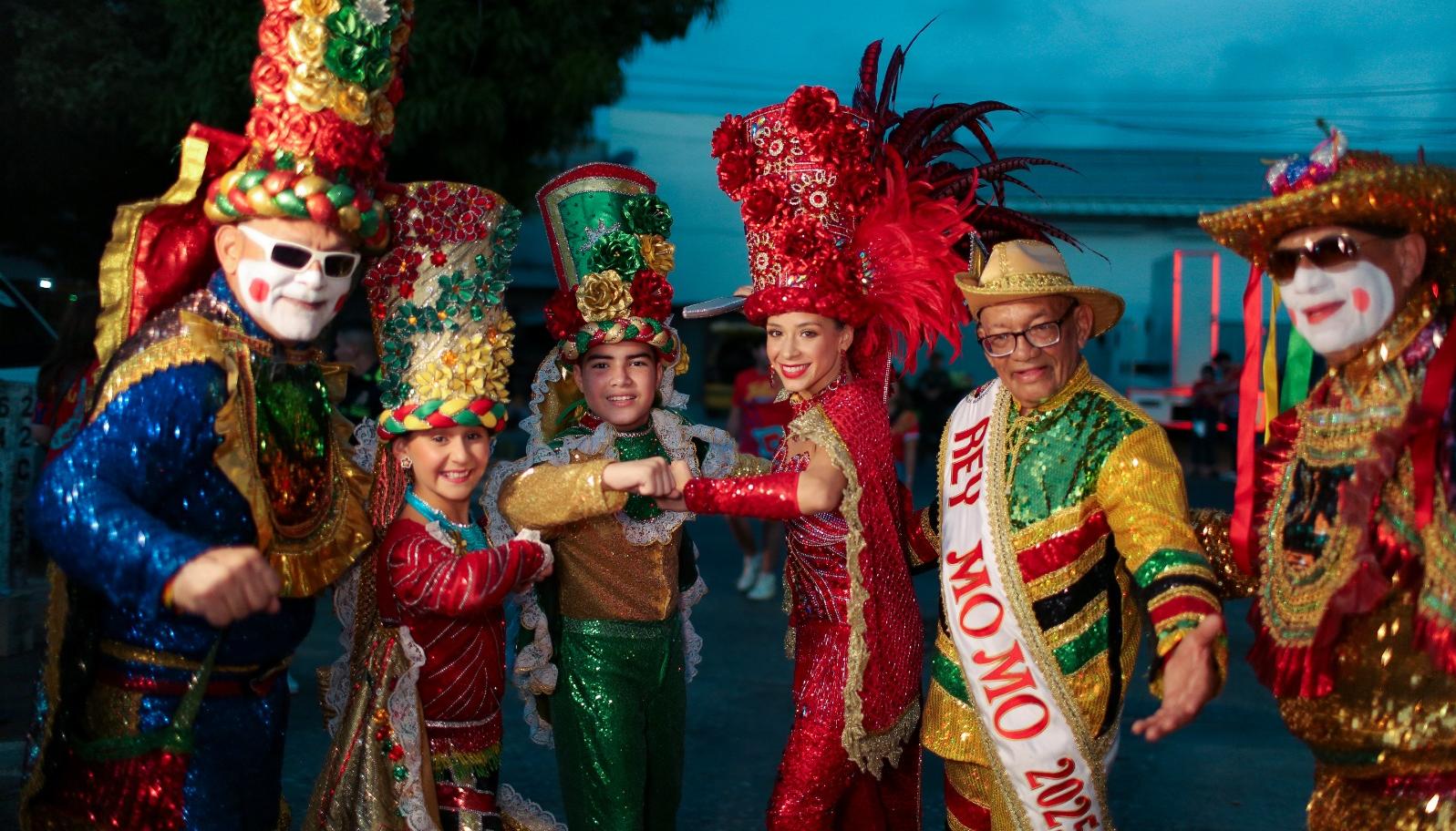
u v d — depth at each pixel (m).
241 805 2.54
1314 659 2.28
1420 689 2.24
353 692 2.94
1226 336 17.95
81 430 2.34
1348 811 2.37
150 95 8.95
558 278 3.40
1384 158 2.32
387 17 2.50
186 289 2.58
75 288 10.60
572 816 3.25
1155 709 5.62
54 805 2.48
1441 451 2.20
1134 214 19.06
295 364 2.60
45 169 9.53
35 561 7.79
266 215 2.42
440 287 2.89
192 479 2.42
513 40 8.98
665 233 3.40
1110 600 2.83
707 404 24.41
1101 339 19.50
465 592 2.81
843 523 3.09
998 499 2.88
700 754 4.85
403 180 9.59
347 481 2.78
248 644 2.53
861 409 3.06
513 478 3.19
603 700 3.21
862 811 3.21
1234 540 2.57
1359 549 2.24
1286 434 2.54
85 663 2.44
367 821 2.82
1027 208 19.08
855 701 2.96
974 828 3.02
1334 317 2.29
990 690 2.86
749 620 7.38
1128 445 2.76
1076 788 2.82
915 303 3.14
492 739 3.04
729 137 3.14
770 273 3.15
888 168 3.24
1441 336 2.29
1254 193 19.47
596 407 3.32
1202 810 4.30
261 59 2.48
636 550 3.25
